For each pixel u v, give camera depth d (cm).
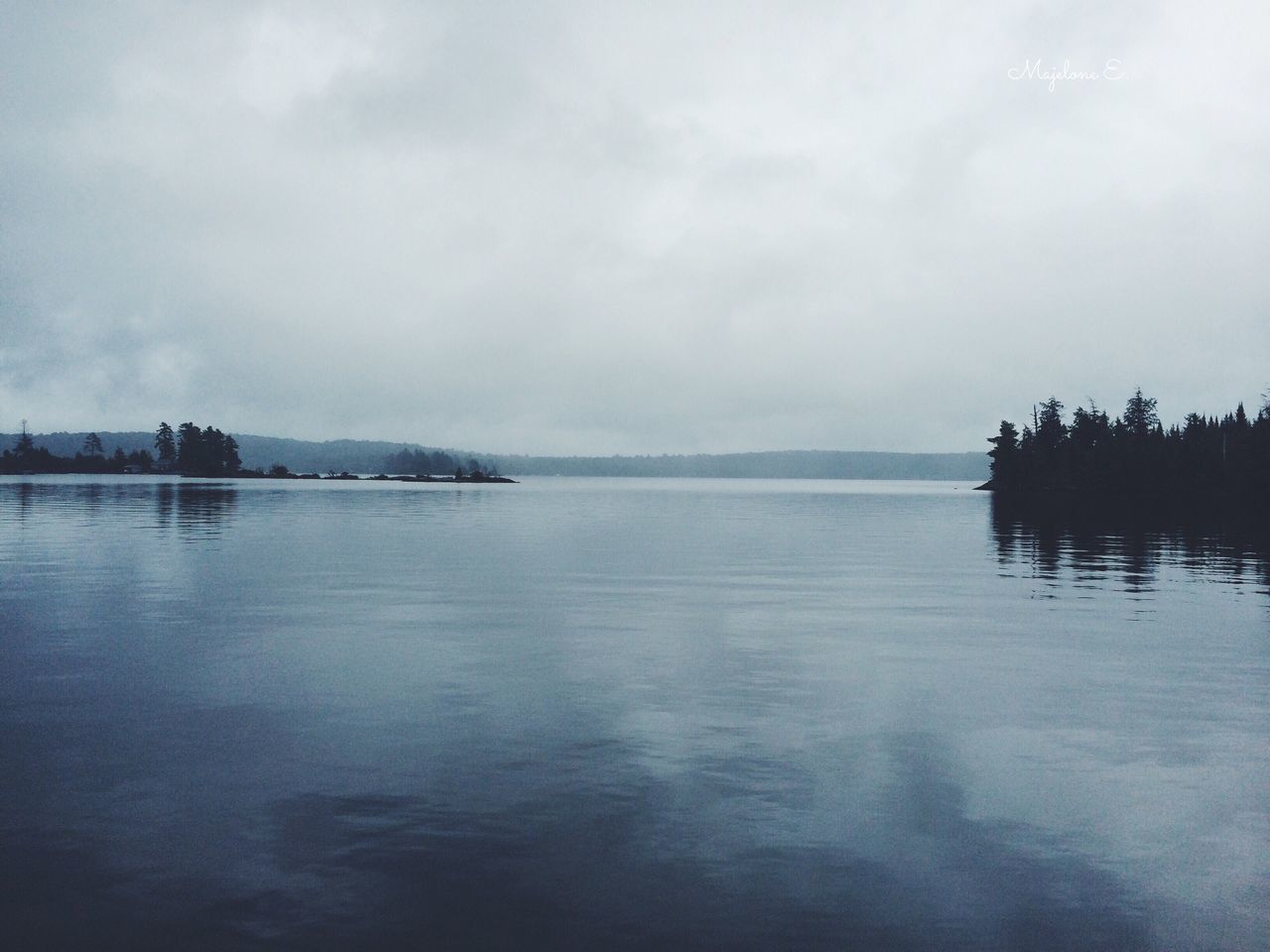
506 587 2486
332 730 1091
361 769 950
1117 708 1210
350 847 753
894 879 703
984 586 2581
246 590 2373
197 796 866
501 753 1006
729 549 3872
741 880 698
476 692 1284
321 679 1359
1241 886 698
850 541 4428
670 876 704
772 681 1362
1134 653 1599
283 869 713
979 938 619
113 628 1795
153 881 693
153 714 1159
